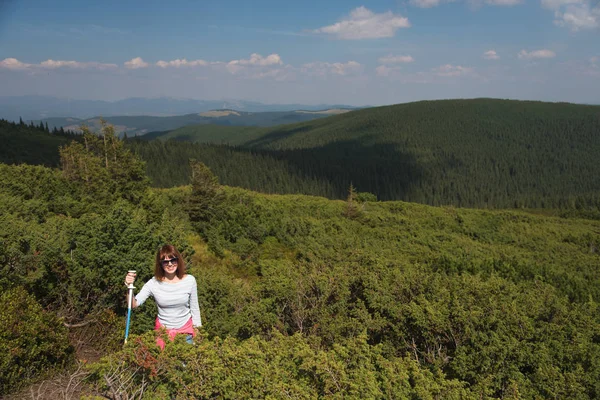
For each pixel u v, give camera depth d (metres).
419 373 4.04
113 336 6.02
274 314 7.20
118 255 6.80
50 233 7.22
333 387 3.71
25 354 4.59
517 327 5.37
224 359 3.71
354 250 10.61
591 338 5.47
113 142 23.36
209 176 27.34
